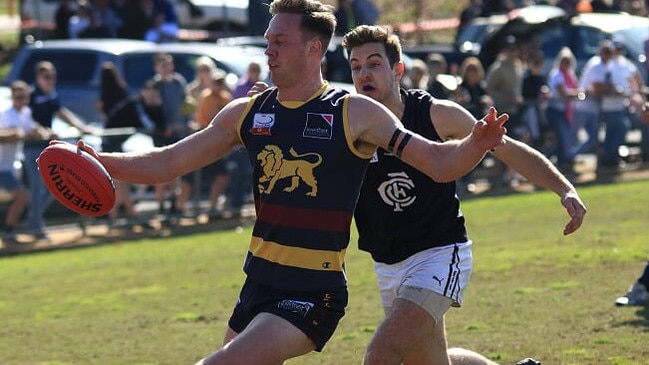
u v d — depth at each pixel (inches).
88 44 2605.8
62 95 2549.2
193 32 3496.6
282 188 644.1
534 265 1478.8
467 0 4677.7
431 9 4630.9
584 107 2465.6
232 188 2177.7
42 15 3752.5
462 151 602.2
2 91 2484.0
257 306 649.6
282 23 647.1
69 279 1605.6
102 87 2215.8
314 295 641.6
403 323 701.9
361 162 648.4
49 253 1904.5
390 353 692.7
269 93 670.5
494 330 1119.6
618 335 1069.1
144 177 671.1
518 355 1013.2
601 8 3257.9
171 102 2097.7
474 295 1301.7
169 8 3115.2
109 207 655.8
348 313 1251.2
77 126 2090.3
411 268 735.1
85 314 1334.9
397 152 633.0
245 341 621.6
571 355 1002.1
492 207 2149.4
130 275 1611.7
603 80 2482.8
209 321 1262.3
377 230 748.0
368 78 735.1
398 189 725.3
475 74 2393.0
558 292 1293.1
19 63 2620.6
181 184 2133.4
